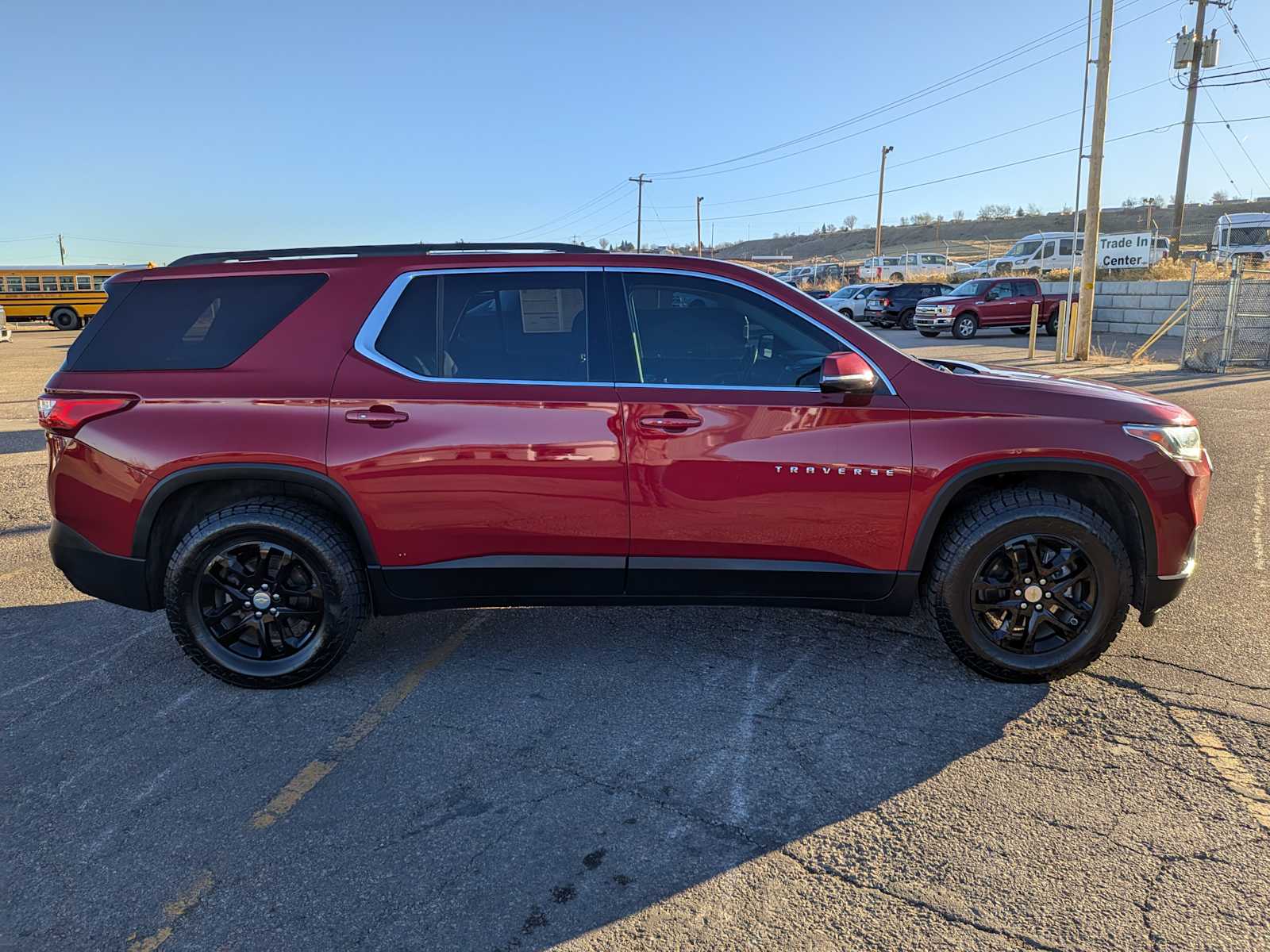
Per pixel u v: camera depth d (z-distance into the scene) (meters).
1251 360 15.73
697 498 3.54
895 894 2.46
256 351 3.65
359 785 3.03
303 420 3.54
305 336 3.65
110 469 3.59
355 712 3.56
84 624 4.56
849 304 31.16
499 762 3.17
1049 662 3.66
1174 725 3.38
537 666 3.97
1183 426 3.65
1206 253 37.94
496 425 3.52
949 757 3.17
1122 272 30.22
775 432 3.51
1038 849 2.65
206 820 2.84
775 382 3.60
